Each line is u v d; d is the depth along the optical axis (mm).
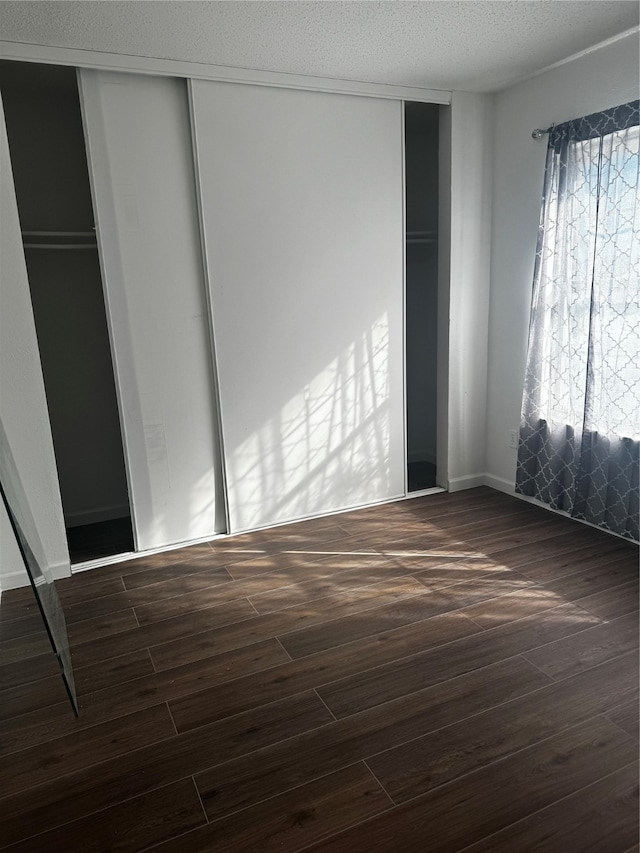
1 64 2896
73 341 3779
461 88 3582
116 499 4043
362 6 2451
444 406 4062
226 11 2457
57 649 1533
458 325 3930
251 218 3289
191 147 3111
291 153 3324
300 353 3555
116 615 2723
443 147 3730
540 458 3646
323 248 3506
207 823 1642
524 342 3766
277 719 2021
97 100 2898
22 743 1964
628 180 2895
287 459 3641
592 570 2941
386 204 3641
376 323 3750
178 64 2971
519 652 2326
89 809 1705
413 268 4750
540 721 1962
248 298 3361
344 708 2061
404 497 4062
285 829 1612
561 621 2521
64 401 3811
